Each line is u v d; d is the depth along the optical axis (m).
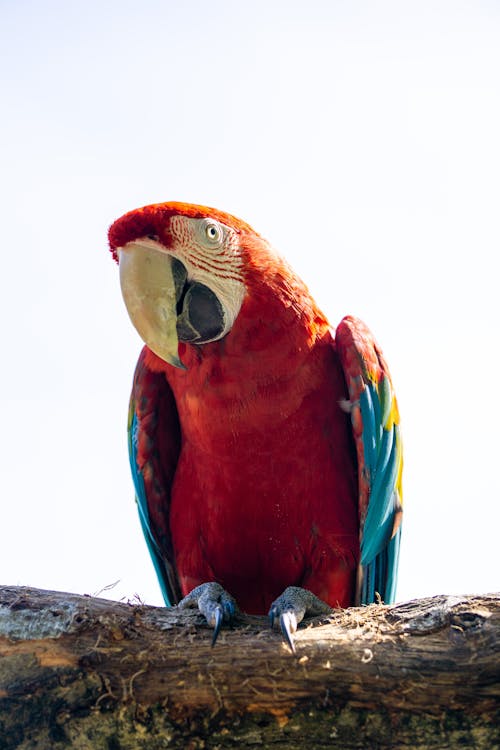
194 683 4.93
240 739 4.88
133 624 5.07
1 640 4.96
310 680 4.86
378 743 4.78
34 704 4.91
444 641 4.80
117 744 4.90
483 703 4.70
